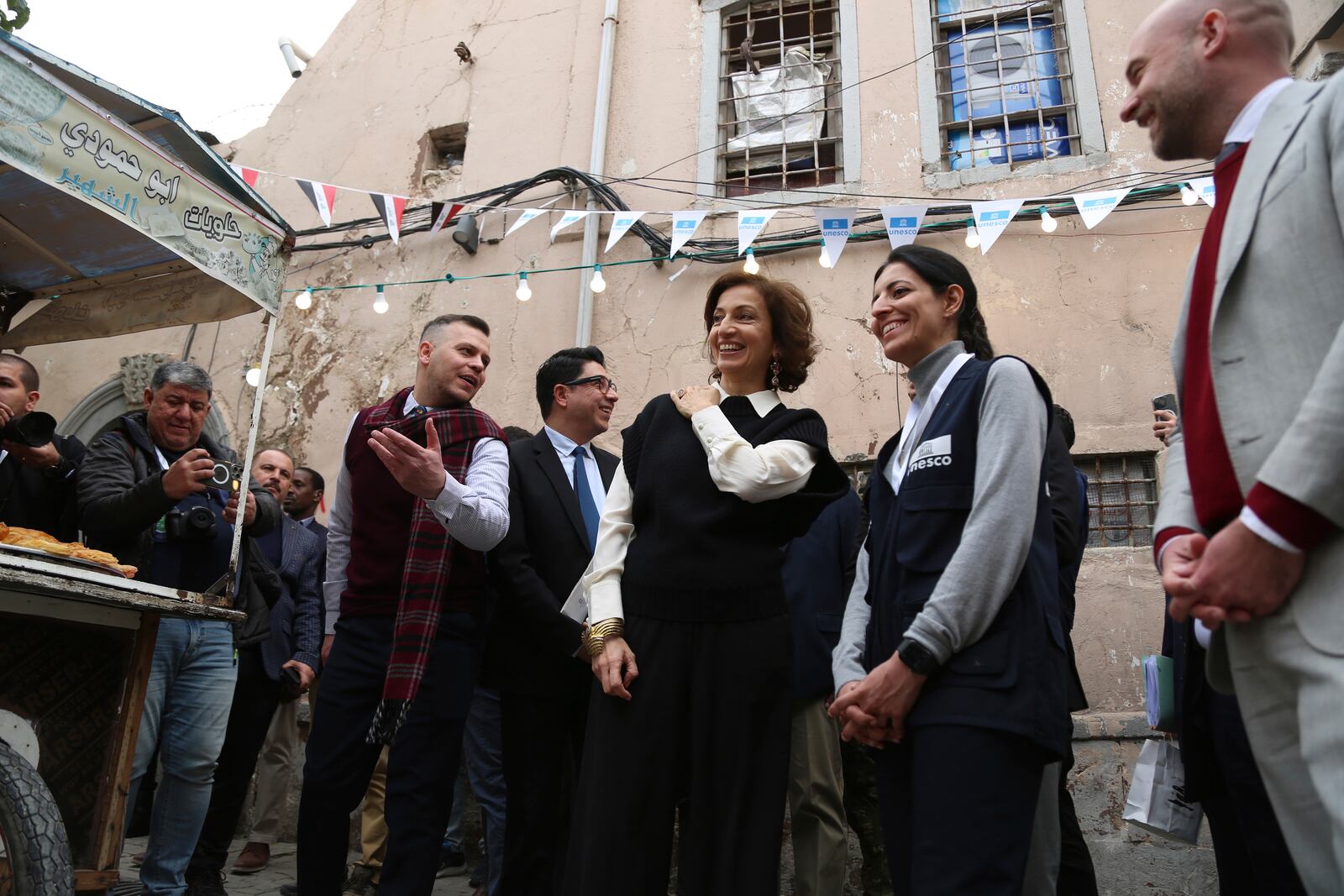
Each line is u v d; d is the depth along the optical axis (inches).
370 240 240.2
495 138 245.9
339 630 107.2
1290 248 48.4
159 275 136.6
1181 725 84.9
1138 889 149.1
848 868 153.9
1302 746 44.9
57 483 126.7
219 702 126.5
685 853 76.3
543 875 108.7
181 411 129.1
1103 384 184.2
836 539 134.0
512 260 231.1
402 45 266.8
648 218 224.1
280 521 163.8
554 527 121.0
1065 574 100.7
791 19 238.8
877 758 73.4
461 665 104.6
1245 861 81.6
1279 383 47.7
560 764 112.7
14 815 81.4
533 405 216.1
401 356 232.7
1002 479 68.5
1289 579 45.1
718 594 78.2
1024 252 196.5
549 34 252.1
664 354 210.4
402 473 94.0
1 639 96.1
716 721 76.2
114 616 103.3
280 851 183.0
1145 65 58.4
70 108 99.6
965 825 62.6
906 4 225.9
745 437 84.9
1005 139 213.8
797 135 227.8
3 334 146.3
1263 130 51.7
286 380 240.1
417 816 98.5
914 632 67.5
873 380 196.5
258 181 264.4
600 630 80.7
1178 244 189.6
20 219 129.2
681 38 239.5
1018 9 220.5
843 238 170.9
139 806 189.0
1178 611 48.8
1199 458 52.6
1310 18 178.5
